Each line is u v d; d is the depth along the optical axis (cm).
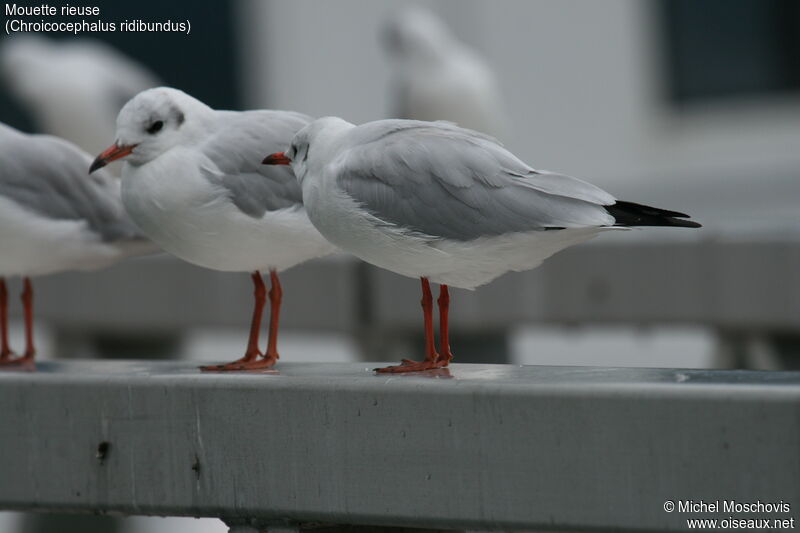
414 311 1647
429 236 888
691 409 711
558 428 741
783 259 1568
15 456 893
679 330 1797
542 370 852
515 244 884
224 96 3897
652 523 721
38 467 888
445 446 771
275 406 816
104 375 870
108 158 983
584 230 866
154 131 984
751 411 700
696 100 4050
